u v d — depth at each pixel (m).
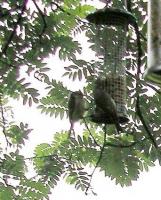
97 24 10.98
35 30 11.53
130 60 11.35
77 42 11.30
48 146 12.00
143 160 11.36
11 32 11.61
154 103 11.41
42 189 11.84
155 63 4.69
